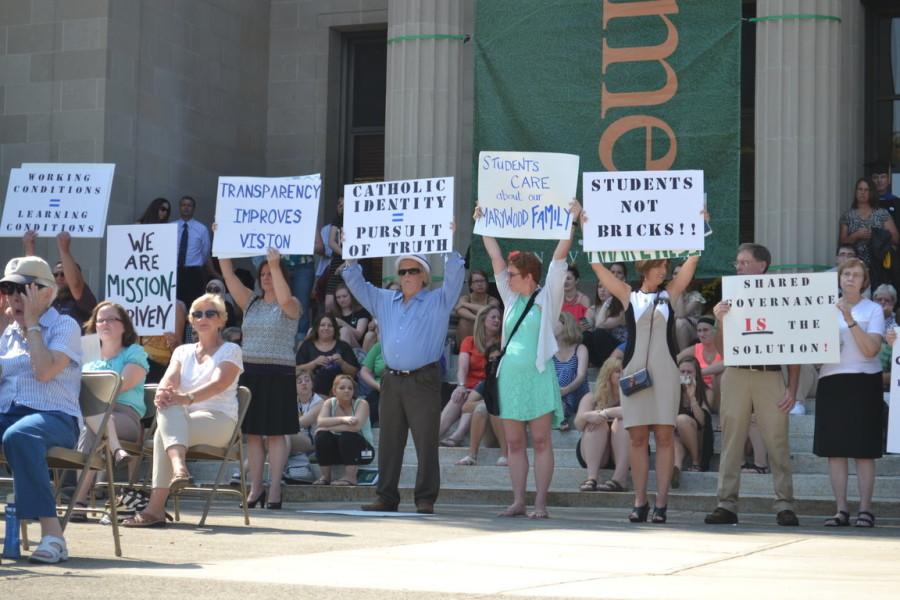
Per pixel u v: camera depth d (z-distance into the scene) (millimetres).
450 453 14891
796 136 15922
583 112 16562
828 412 11039
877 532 10375
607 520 11070
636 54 16422
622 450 13492
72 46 19625
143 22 20047
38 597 5629
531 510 12328
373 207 11406
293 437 14664
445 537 8859
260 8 22406
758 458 13562
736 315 10766
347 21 22203
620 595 5879
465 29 20891
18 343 7430
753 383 10844
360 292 11406
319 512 11273
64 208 13523
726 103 16141
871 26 19344
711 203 16141
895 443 10508
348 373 15734
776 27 16094
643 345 10617
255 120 22234
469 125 20781
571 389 15008
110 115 19453
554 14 16672
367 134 22422
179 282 19312
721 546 8453
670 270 16484
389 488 11453
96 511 9219
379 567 6941
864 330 11047
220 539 8617
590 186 10867
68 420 7309
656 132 16344
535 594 5871
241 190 11766
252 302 11883
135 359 10289
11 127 19828
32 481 7012
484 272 16953
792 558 7746
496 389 11008
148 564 7020
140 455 10531
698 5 16250
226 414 9859
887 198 17172
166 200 19719
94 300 14031
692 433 13617
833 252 15922
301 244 11711
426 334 11203
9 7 19984
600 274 10805
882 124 19266
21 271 7305
